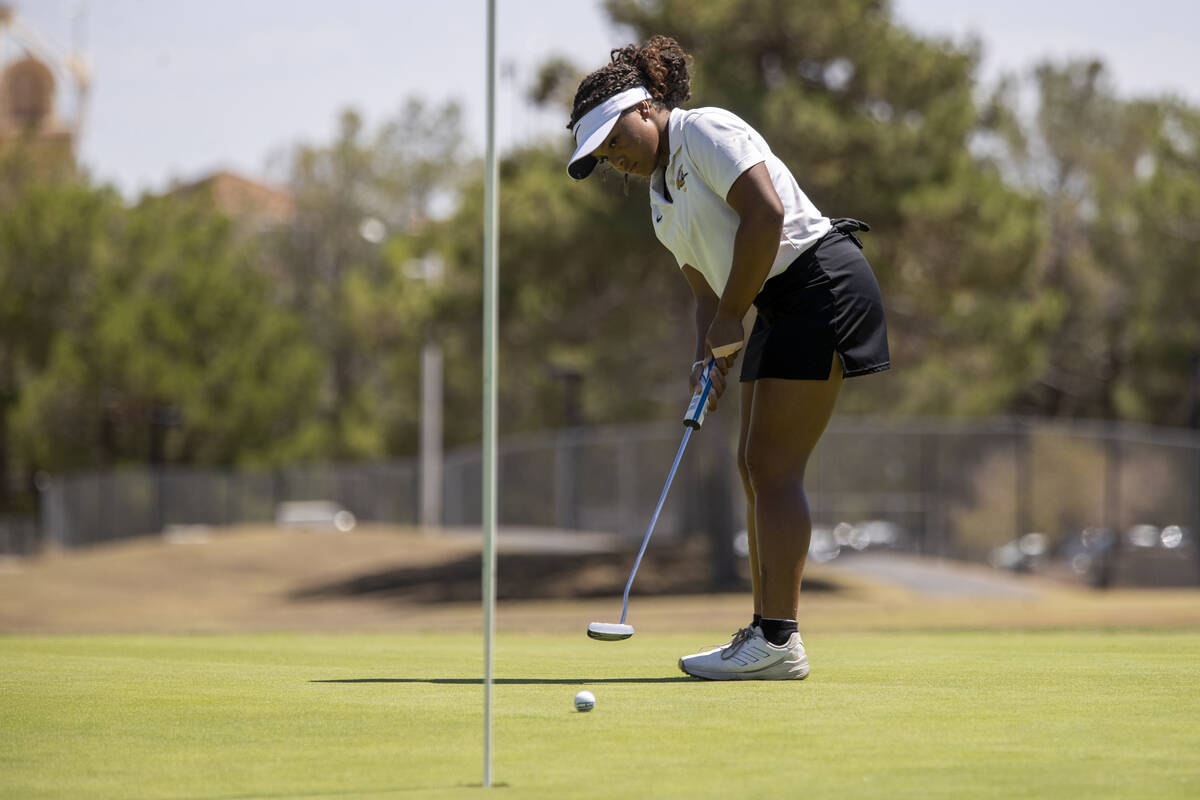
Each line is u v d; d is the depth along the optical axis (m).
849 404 89.19
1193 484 68.12
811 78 57.09
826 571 63.41
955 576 63.53
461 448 119.69
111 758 6.45
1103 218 101.94
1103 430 100.88
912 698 8.47
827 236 10.22
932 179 56.41
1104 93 119.06
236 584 71.31
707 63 54.84
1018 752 6.38
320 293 142.25
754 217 9.85
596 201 56.72
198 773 6.05
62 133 145.38
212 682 9.67
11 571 78.00
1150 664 10.97
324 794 5.56
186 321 108.50
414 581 66.75
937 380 86.75
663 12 55.69
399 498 101.31
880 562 67.38
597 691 9.02
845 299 10.09
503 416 114.31
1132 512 68.94
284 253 148.12
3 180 121.12
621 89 10.52
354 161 149.75
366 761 6.30
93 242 108.38
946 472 71.44
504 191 60.50
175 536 100.44
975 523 70.69
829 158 53.50
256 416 107.38
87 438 106.50
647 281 62.19
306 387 111.94
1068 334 108.50
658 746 6.62
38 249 107.19
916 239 56.72
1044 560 69.31
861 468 72.56
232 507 102.12
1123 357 104.56
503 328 66.75
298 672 10.62
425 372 88.56
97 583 71.75
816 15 54.44
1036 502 70.00
